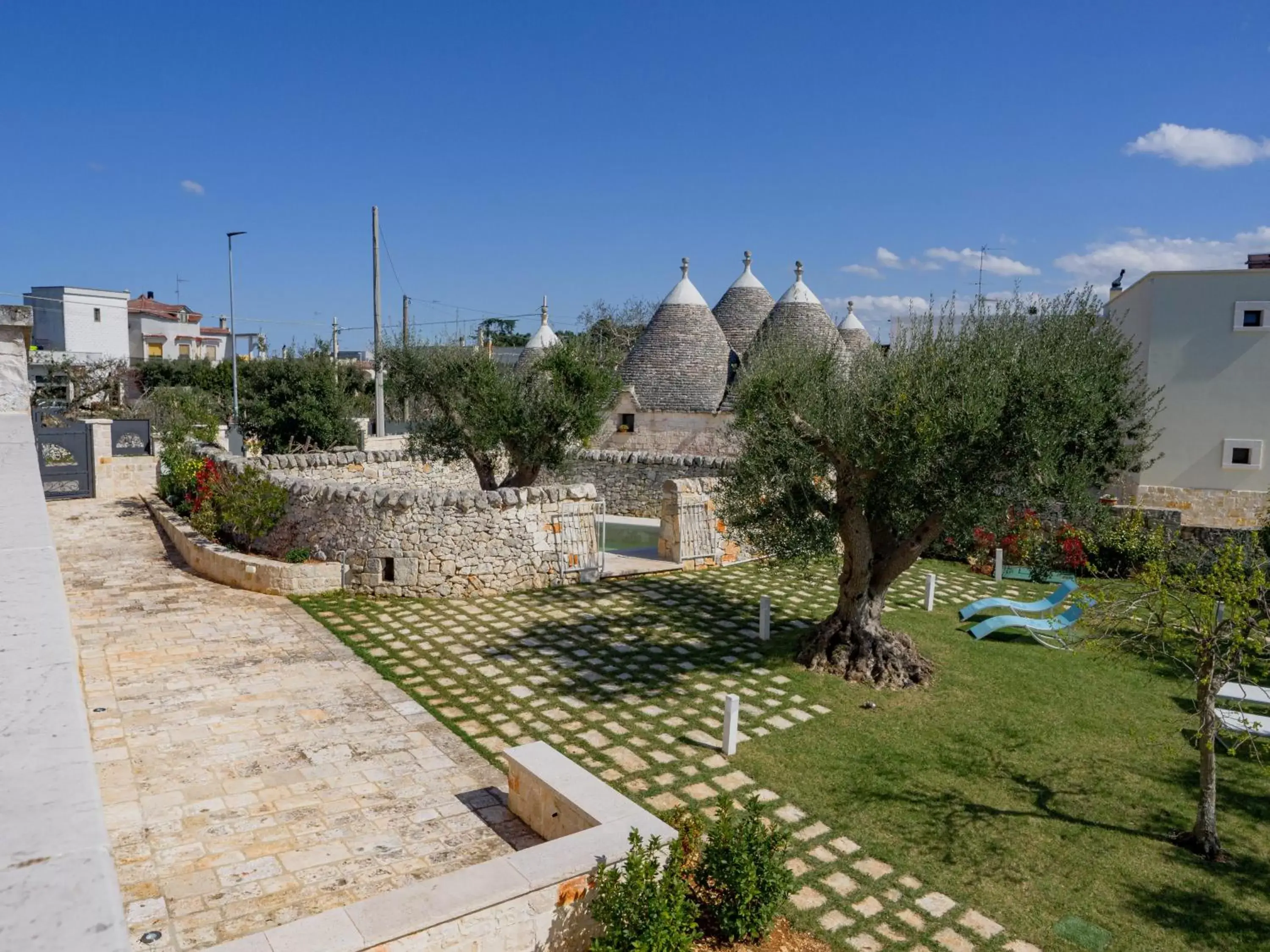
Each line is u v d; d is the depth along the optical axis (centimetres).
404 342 2058
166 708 1039
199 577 1669
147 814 788
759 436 1232
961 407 1042
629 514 2583
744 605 1614
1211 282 2298
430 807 823
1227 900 755
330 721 1026
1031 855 818
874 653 1273
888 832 849
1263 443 2275
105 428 2320
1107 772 992
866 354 1204
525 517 1662
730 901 639
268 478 1742
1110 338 1528
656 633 1423
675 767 960
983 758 1020
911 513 1185
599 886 575
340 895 670
